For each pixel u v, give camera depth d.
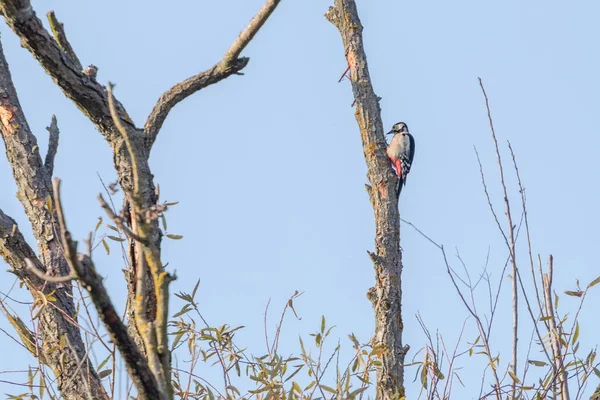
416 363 10.29
